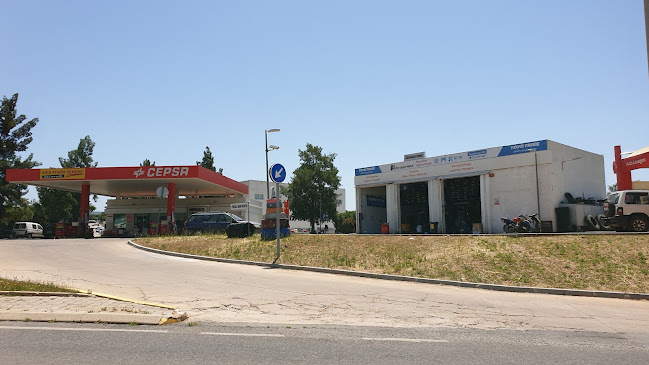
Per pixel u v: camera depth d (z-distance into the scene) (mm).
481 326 7723
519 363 5418
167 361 5309
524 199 29172
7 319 7551
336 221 54031
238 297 10234
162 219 46875
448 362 5418
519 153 29609
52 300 8992
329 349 5957
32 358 5371
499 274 13133
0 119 48500
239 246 19781
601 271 12750
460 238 19234
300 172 51094
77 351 5691
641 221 20344
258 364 5227
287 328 7270
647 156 24734
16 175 37062
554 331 7387
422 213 36812
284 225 21719
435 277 13172
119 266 15852
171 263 16812
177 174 35969
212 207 47312
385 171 36969
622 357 5766
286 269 15359
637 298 10656
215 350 5824
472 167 31797
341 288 11664
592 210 28953
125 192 48844
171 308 8539
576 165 30859
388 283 12719
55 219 61156
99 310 8102
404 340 6539
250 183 62125
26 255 19156
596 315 8852
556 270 13195
